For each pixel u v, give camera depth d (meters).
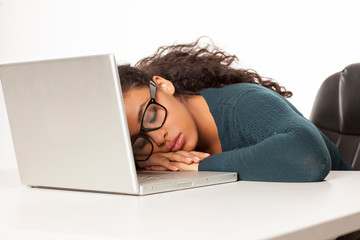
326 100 1.83
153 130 1.16
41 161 0.89
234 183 0.93
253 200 0.70
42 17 3.41
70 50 3.35
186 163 1.12
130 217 0.60
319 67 2.63
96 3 3.23
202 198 0.73
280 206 0.64
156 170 1.17
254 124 1.08
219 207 0.65
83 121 0.79
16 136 0.92
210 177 0.90
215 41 2.90
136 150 1.19
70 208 0.69
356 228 0.60
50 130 0.85
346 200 0.68
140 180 0.88
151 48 3.09
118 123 0.75
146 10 3.09
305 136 0.94
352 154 1.73
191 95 1.35
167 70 1.49
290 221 0.55
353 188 0.80
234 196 0.74
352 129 1.75
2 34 3.54
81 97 0.78
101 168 0.80
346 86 1.79
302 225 0.53
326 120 1.82
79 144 0.81
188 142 1.20
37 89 0.84
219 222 0.55
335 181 0.91
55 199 0.78
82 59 0.75
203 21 2.93
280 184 0.89
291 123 1.00
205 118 1.29
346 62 2.55
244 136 1.12
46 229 0.55
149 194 0.79
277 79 2.76
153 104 1.16
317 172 0.91
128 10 3.14
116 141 0.76
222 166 1.02
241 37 2.83
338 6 2.54
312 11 2.62
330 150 1.50
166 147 1.18
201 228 0.52
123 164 0.77
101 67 0.74
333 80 1.83
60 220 0.60
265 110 1.08
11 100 0.90
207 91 1.32
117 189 0.79
